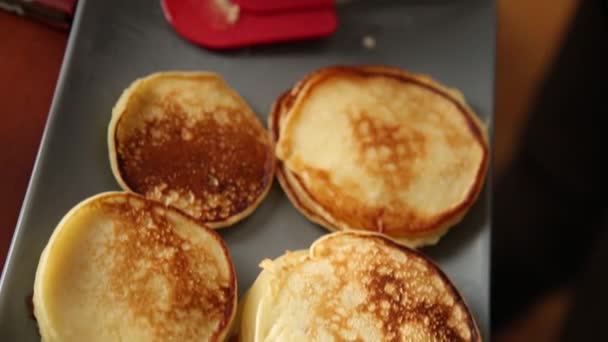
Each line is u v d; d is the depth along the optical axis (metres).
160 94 0.56
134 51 0.58
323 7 0.62
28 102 0.57
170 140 0.55
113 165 0.53
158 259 0.50
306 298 0.51
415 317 0.52
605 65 0.75
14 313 0.49
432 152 0.59
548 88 0.76
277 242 0.56
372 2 0.64
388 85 0.61
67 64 0.56
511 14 0.77
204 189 0.55
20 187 0.55
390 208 0.57
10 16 0.59
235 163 0.56
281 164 0.57
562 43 0.76
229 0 0.61
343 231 0.54
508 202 0.75
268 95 0.60
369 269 0.53
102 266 0.49
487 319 0.55
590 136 0.75
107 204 0.50
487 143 0.60
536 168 0.76
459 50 0.63
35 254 0.51
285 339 0.50
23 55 0.58
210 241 0.52
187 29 0.59
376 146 0.58
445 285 0.54
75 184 0.53
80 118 0.55
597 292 0.72
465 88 0.63
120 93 0.56
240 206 0.55
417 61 0.63
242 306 0.53
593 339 0.71
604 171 0.74
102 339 0.48
